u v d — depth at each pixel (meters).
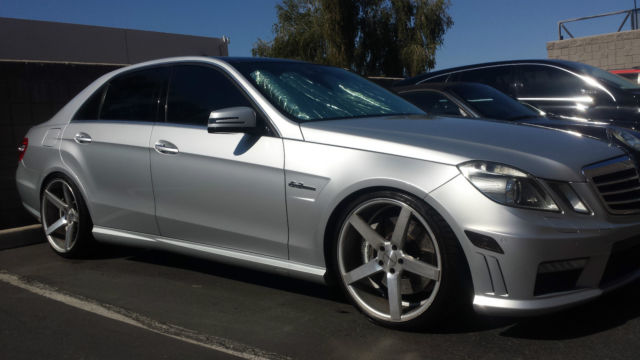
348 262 3.10
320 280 3.18
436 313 2.78
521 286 2.60
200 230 3.65
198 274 4.07
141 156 3.91
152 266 4.32
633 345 2.66
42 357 2.73
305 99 3.60
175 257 4.56
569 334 2.80
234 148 3.46
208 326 3.09
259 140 3.38
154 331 3.03
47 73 5.71
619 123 6.17
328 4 31.09
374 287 3.08
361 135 3.07
